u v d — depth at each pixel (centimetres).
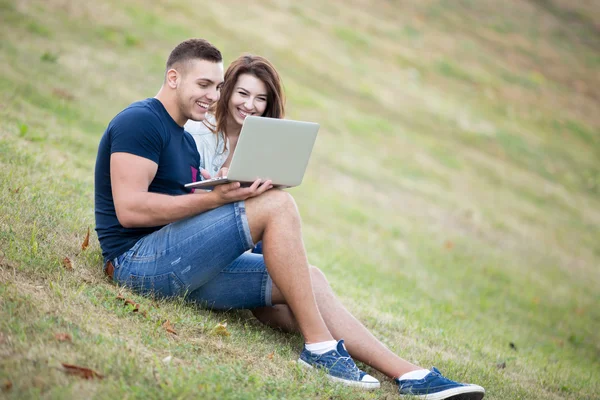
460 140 3284
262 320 680
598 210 3206
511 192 2934
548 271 2203
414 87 3609
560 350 1329
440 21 4825
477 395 576
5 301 510
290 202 583
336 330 611
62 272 599
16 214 692
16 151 960
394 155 2706
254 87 722
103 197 611
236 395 490
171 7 2944
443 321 1091
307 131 573
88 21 2366
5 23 2055
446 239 2111
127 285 609
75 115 1595
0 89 1502
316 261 1212
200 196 577
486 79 4253
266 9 3588
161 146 592
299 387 542
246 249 591
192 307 628
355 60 3547
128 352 502
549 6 5953
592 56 5391
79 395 438
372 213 2053
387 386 600
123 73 2109
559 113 4297
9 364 445
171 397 462
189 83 594
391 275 1508
